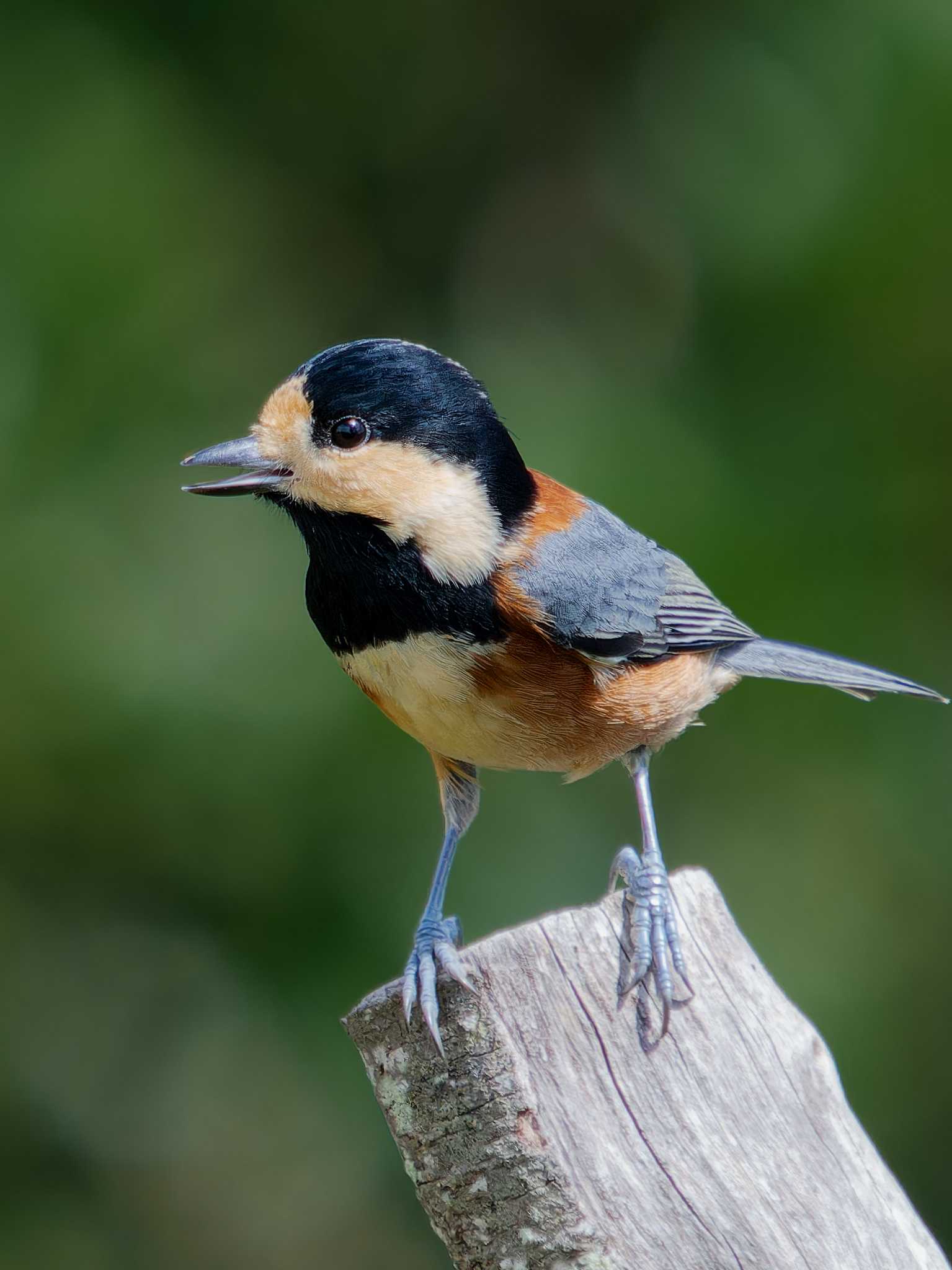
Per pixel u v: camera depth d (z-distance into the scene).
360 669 6.93
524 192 14.34
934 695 8.26
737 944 5.82
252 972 11.03
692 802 10.96
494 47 14.13
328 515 6.70
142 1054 11.73
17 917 11.30
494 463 6.90
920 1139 10.53
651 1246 4.91
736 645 8.22
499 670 6.75
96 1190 11.90
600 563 7.05
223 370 11.71
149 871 10.95
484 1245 5.04
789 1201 5.15
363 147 13.96
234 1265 11.72
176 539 10.76
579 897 10.62
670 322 12.49
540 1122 5.05
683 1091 5.30
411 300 14.03
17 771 10.38
